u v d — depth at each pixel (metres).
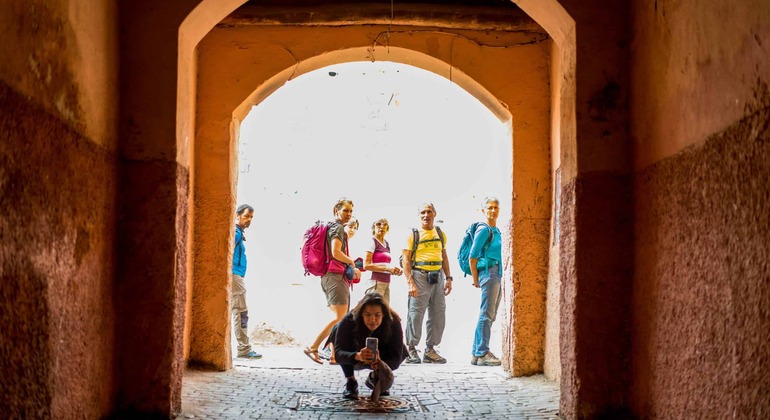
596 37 5.86
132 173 5.69
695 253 4.53
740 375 3.93
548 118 8.83
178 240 5.76
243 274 10.18
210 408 6.37
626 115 5.81
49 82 4.34
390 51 9.04
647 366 5.29
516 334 8.77
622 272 5.72
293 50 8.91
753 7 3.87
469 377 8.71
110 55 5.49
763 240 3.73
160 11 5.77
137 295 5.63
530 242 8.77
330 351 10.48
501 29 8.84
